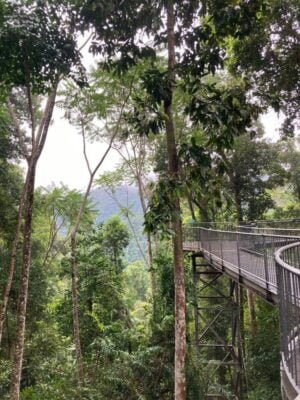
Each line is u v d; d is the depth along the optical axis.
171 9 8.73
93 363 14.59
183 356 8.50
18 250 17.98
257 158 21.12
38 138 9.82
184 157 8.25
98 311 18.89
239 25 8.48
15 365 8.95
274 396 13.60
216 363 13.61
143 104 8.44
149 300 18.34
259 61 13.09
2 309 10.31
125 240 23.50
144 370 12.70
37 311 19.22
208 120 7.93
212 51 8.79
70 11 8.48
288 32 12.28
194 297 14.72
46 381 14.03
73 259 14.31
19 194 17.14
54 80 9.30
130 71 13.53
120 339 15.02
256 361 15.43
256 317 20.44
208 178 8.36
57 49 8.44
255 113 8.37
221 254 11.69
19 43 8.09
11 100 14.77
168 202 7.99
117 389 12.65
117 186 23.27
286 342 3.85
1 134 13.80
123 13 8.45
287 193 27.22
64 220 23.28
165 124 8.80
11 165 17.11
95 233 20.34
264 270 7.37
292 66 12.74
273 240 7.25
